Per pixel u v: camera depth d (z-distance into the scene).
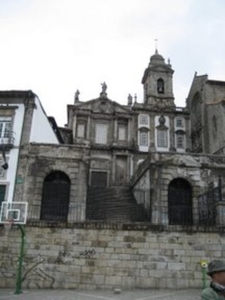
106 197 26.48
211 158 22.17
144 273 17.72
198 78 43.31
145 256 18.02
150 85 49.69
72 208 20.20
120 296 14.98
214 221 19.30
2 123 22.61
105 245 18.22
